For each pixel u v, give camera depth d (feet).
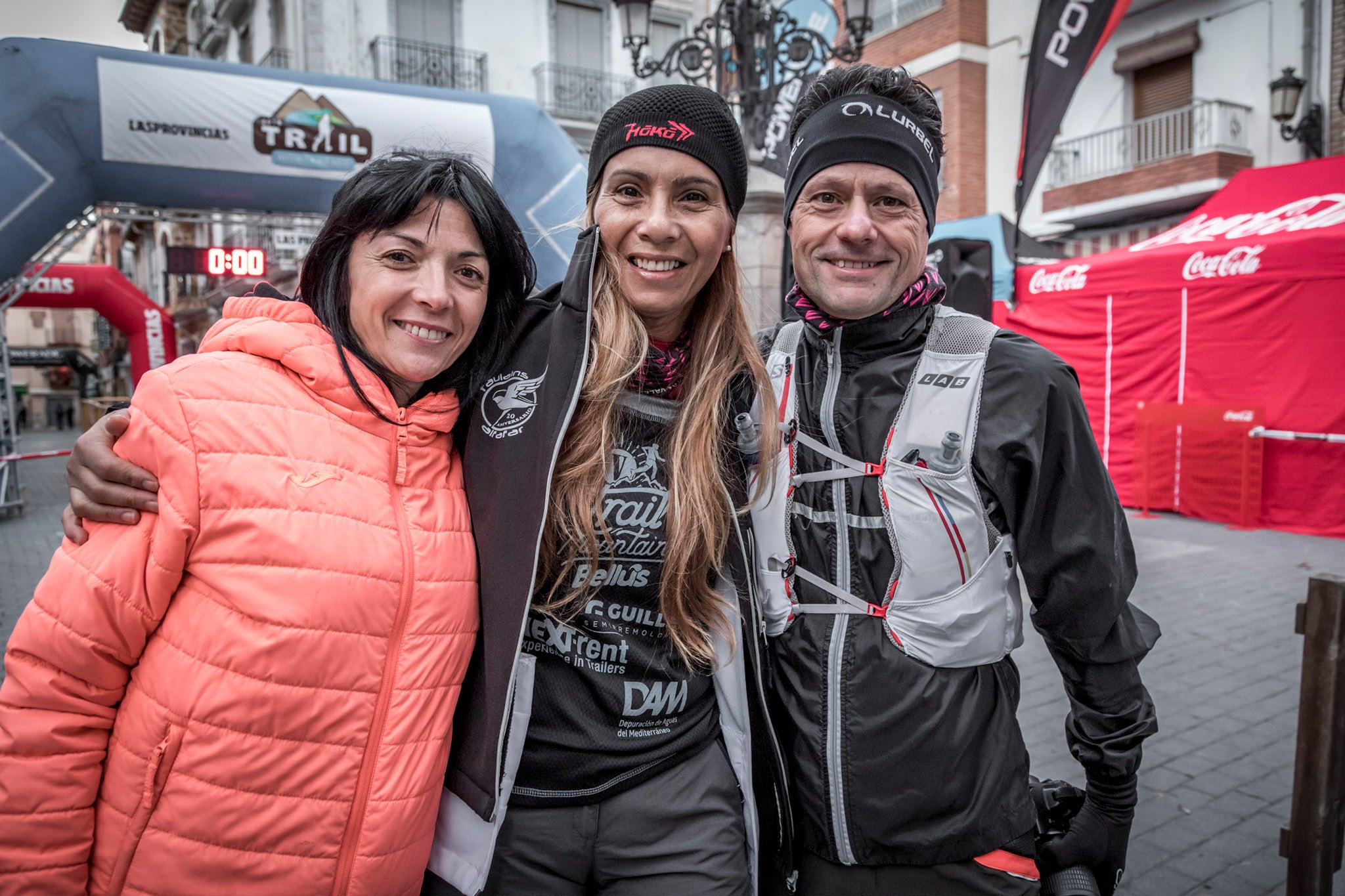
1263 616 16.83
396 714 3.94
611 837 4.58
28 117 21.68
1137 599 18.12
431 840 4.21
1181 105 46.34
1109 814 5.07
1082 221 50.37
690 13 65.82
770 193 20.77
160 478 3.69
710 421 4.84
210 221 26.40
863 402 4.66
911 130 4.57
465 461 4.59
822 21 22.20
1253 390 25.09
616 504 4.66
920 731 4.40
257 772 3.67
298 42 51.06
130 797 3.74
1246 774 10.67
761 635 4.85
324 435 3.98
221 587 3.65
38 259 28.35
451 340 4.36
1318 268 23.34
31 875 3.67
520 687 4.46
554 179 25.57
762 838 5.06
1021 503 4.46
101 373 127.75
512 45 57.82
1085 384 29.19
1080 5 25.53
